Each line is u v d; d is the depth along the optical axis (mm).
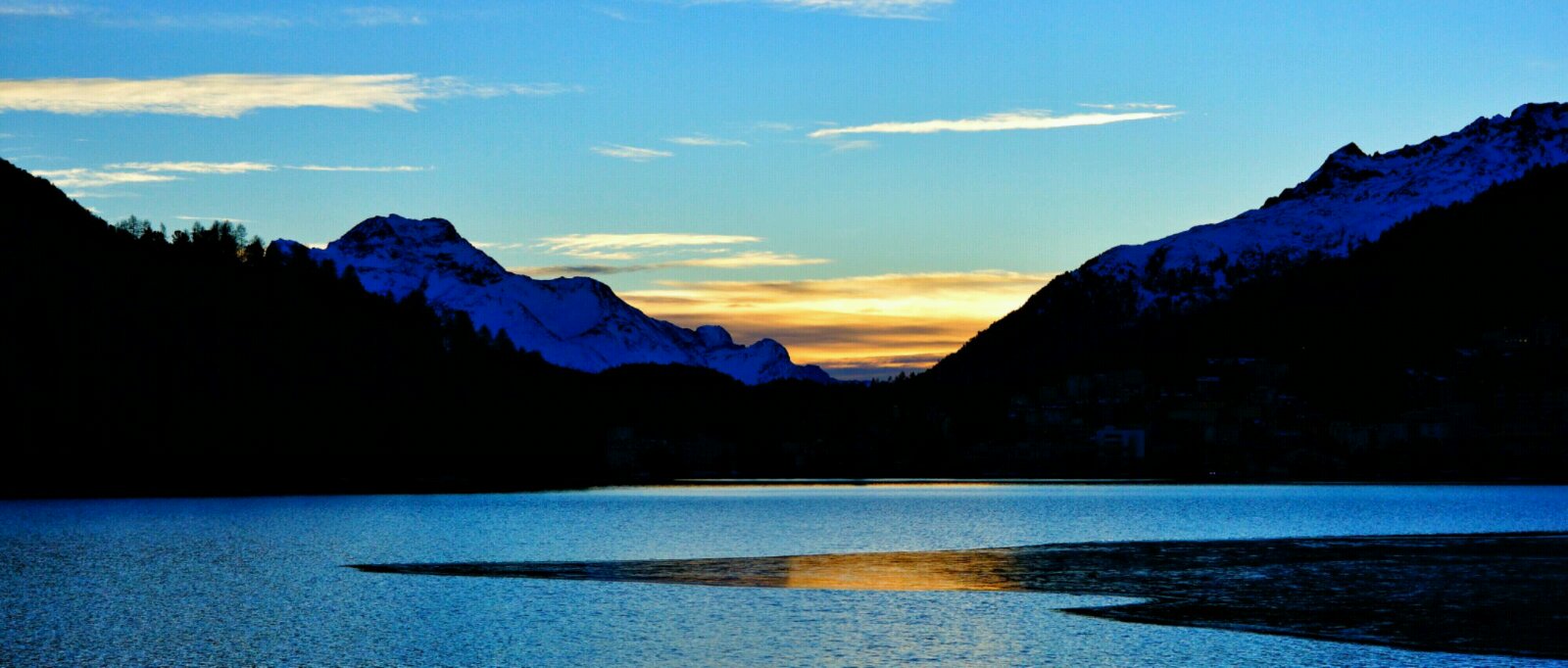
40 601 90188
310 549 131250
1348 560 108938
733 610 84062
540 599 89750
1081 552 120500
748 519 191250
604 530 164500
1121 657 68250
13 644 74188
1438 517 189000
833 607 85188
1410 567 102938
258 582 101188
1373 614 79062
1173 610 81750
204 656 70812
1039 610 82812
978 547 133750
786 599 88812
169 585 99625
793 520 188500
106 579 103812
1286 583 93812
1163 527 168250
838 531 162750
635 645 72938
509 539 148000
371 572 107812
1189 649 69688
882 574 103188
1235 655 68000
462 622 80375
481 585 98188
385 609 85625
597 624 79500
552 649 72188
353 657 70500
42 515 190750
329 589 96500
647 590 94500
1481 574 97688
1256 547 125000
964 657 69125
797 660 69062
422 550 130375
